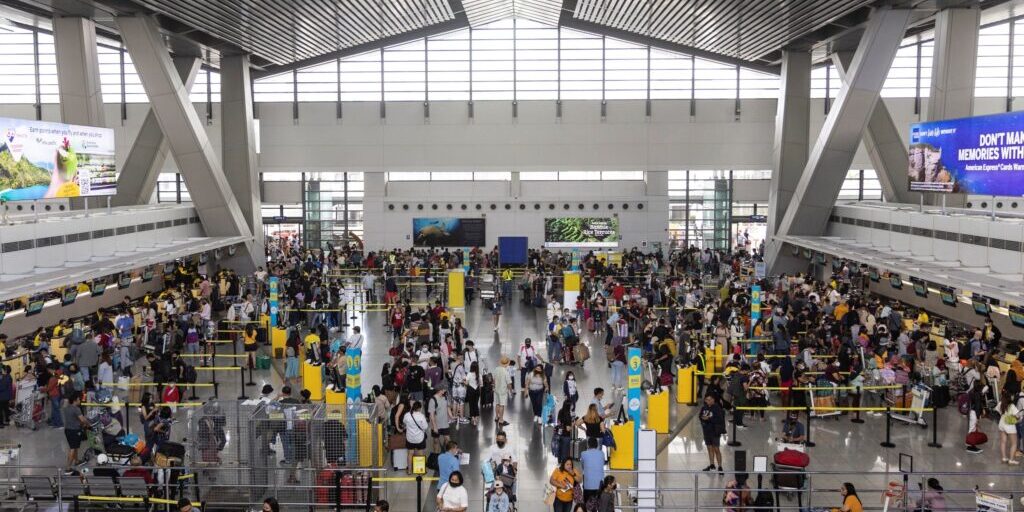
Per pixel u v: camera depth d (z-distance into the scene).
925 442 16.91
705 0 29.45
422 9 36.03
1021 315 20.52
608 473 14.70
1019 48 41.00
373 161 44.31
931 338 22.08
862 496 14.09
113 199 35.34
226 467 13.77
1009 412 15.48
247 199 38.12
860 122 30.41
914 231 26.77
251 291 33.34
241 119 37.97
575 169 44.34
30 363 19.23
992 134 22.28
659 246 44.66
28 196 23.62
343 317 30.47
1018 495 13.97
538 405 18.11
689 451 16.59
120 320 22.50
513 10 40.91
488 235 44.81
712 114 44.00
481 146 44.22
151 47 29.78
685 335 22.23
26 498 13.28
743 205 45.91
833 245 29.95
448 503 11.92
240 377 22.23
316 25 33.69
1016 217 23.77
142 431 17.66
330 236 46.16
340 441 14.04
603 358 24.22
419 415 15.21
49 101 41.16
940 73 28.05
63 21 28.70
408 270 37.12
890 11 28.41
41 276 20.31
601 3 35.94
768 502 13.33
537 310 32.25
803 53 36.69
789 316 24.94
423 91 43.94
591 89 43.94
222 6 27.77
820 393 18.53
